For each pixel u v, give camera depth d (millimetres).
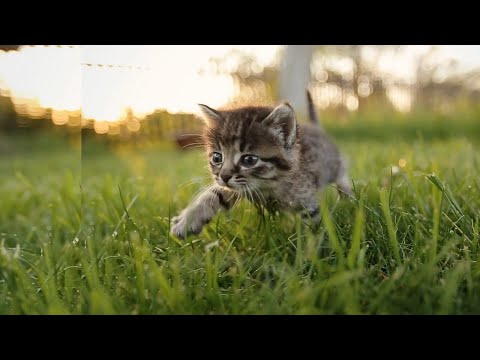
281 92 1233
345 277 217
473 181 403
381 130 1286
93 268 267
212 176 380
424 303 225
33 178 768
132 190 485
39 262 314
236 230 335
